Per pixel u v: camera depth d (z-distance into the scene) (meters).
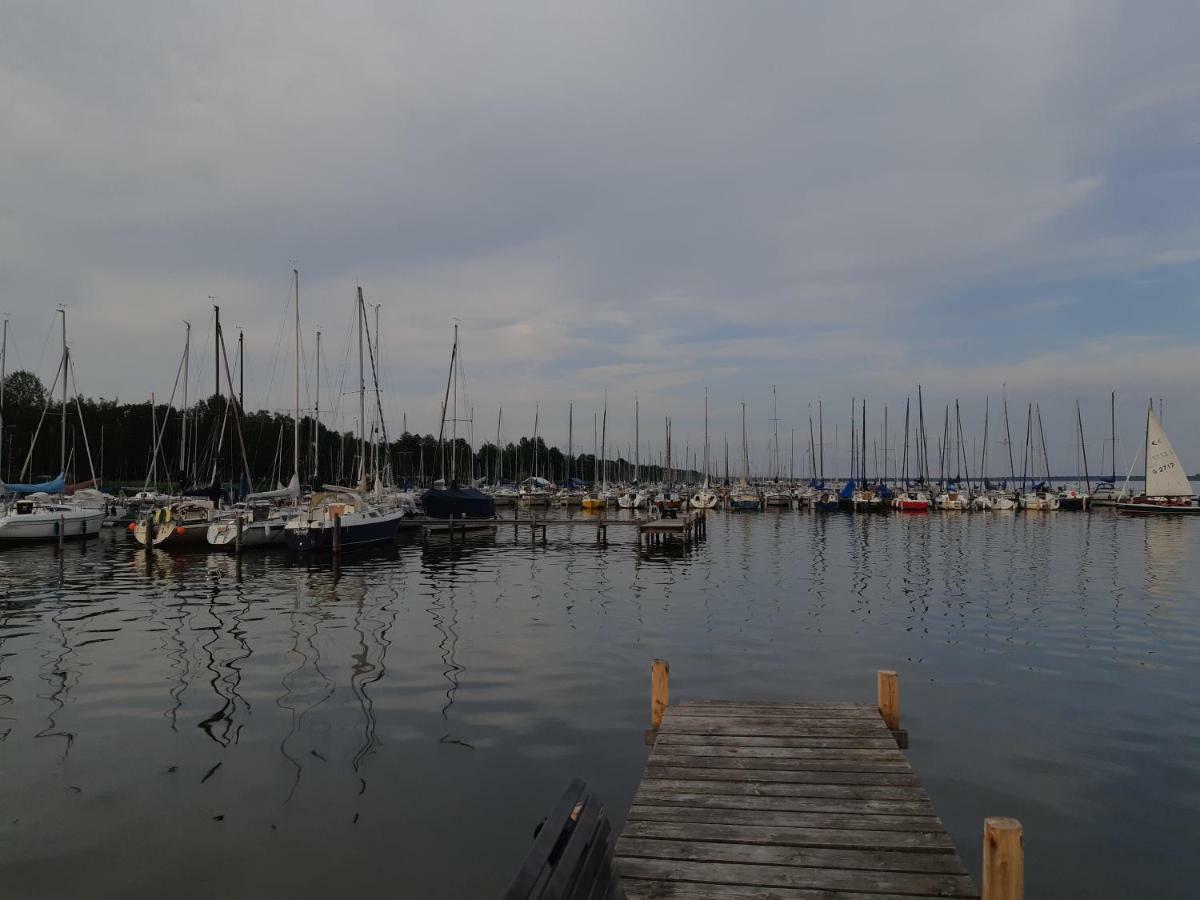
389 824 8.05
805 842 6.21
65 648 15.83
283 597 22.83
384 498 44.97
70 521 37.91
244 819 8.14
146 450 79.88
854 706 10.00
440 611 20.45
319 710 11.70
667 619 19.42
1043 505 70.00
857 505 70.06
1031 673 14.29
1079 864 7.43
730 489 87.50
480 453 109.50
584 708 11.88
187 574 28.17
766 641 16.88
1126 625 18.81
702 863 5.89
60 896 6.73
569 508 81.38
